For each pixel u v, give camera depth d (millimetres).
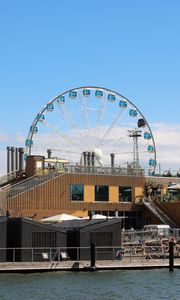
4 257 61719
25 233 62312
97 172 94312
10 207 86188
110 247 64625
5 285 53062
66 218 78062
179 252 69000
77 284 53906
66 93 106625
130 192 96688
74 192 91750
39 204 88438
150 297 48438
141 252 68125
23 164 106750
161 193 97812
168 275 59688
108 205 94312
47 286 52750
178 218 92625
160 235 73875
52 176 90250
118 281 55750
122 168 97000
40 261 62250
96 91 108625
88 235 64312
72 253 64375
